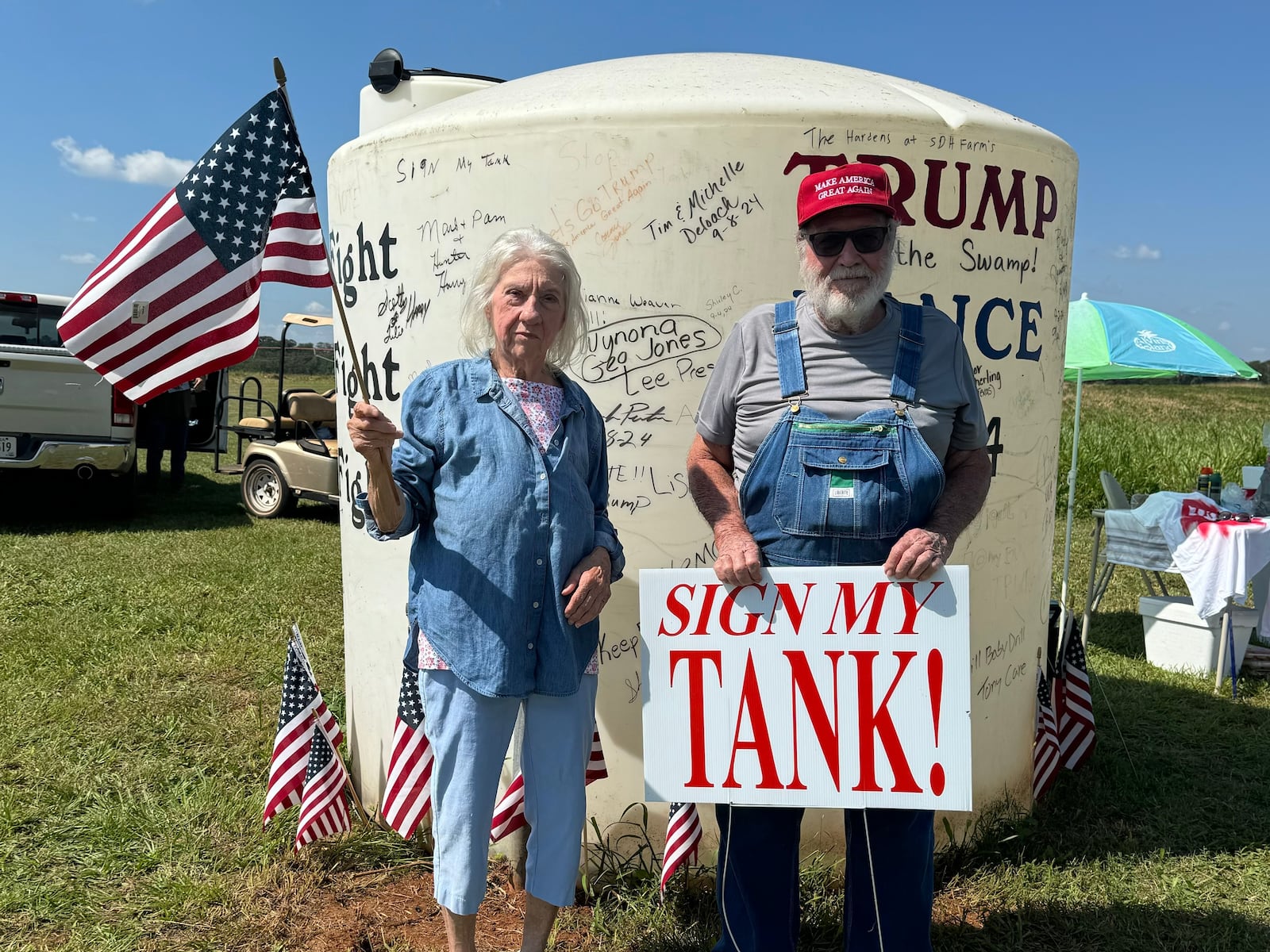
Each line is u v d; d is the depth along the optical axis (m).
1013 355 3.05
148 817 3.35
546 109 2.77
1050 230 3.14
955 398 2.13
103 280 2.46
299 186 2.50
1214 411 33.72
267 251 2.53
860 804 2.12
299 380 24.83
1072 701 3.84
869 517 2.08
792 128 2.69
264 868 3.03
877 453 2.06
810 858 2.97
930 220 2.80
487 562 2.15
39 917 2.79
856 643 2.10
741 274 2.74
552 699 2.26
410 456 2.19
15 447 8.88
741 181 2.71
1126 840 3.34
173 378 2.51
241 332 2.50
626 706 2.91
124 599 6.48
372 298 3.18
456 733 2.22
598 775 2.85
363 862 3.09
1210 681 5.46
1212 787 3.84
